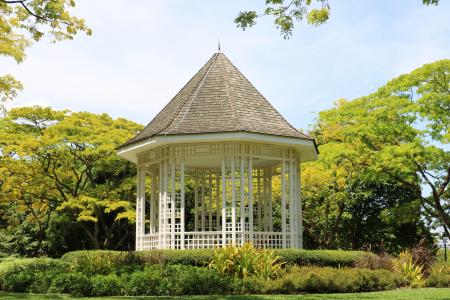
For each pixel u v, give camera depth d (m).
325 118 27.64
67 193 30.17
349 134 25.80
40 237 33.16
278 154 19.75
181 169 18.67
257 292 15.20
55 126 27.41
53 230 33.53
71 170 29.41
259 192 22.44
